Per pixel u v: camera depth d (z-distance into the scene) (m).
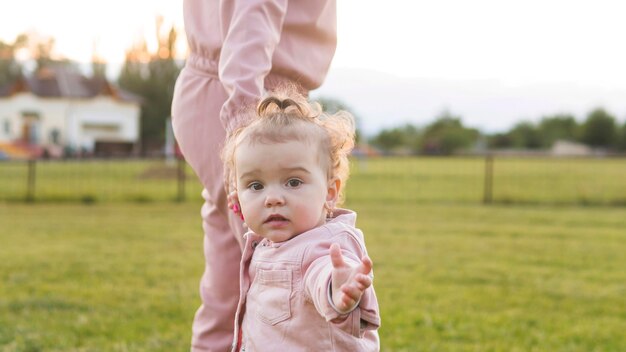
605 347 3.65
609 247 7.00
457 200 12.02
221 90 2.20
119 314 4.21
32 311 4.28
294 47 2.21
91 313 4.23
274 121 1.73
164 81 45.28
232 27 2.04
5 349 3.46
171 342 3.61
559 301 4.70
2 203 11.02
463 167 22.89
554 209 10.62
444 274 5.52
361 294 1.42
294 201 1.69
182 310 4.33
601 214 9.97
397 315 4.21
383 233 7.81
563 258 6.34
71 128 42.31
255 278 1.78
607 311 4.45
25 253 6.40
